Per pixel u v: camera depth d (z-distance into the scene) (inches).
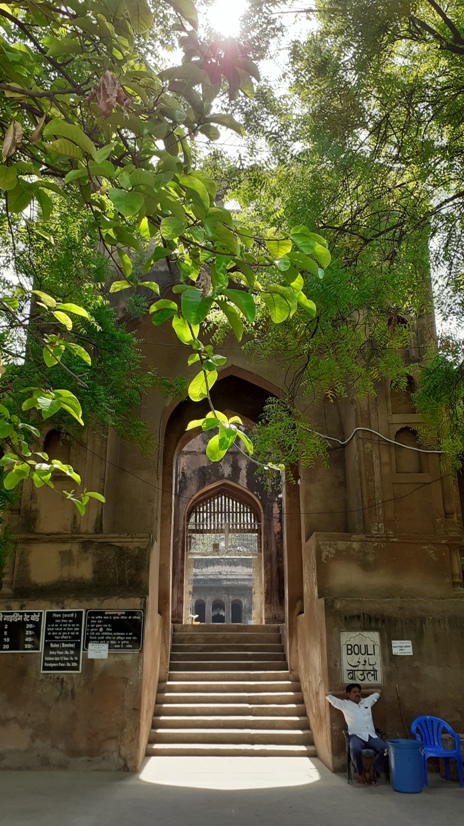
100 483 336.8
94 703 298.7
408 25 217.0
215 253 84.8
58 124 74.3
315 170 231.5
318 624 323.0
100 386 290.0
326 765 302.7
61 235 215.0
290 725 354.0
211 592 1284.4
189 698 375.6
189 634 467.8
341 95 223.6
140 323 387.2
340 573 325.1
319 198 226.7
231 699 376.5
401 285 223.3
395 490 339.0
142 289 379.6
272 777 281.0
